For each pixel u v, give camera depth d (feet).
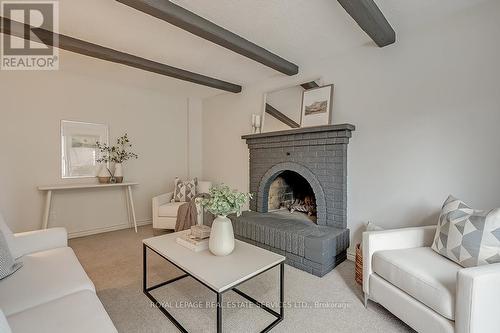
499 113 6.18
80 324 3.40
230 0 6.23
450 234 5.32
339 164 8.88
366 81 8.57
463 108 6.70
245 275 4.81
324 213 9.31
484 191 6.41
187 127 15.51
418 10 6.70
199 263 5.33
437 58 7.09
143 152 13.76
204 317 5.66
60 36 7.71
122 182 12.37
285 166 10.50
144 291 6.68
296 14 6.84
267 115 11.78
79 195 11.77
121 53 9.07
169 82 12.74
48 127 10.94
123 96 13.01
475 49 6.50
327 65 9.62
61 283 4.45
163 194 13.42
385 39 7.52
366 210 8.61
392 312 5.33
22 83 10.36
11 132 10.14
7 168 10.11
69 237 11.42
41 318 3.49
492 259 4.58
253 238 9.71
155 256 9.18
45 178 10.89
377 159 8.34
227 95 14.15
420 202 7.46
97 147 12.20
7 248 4.93
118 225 12.92
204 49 8.95
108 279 7.41
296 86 10.62
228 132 14.11
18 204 10.33
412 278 4.85
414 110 7.53
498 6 6.17
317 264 7.72
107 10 6.58
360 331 5.24
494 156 6.26
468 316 3.92
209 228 6.63
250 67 10.64
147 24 7.29
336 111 9.37
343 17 7.00
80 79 11.68
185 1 6.23
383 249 6.00
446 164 6.98
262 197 11.46
